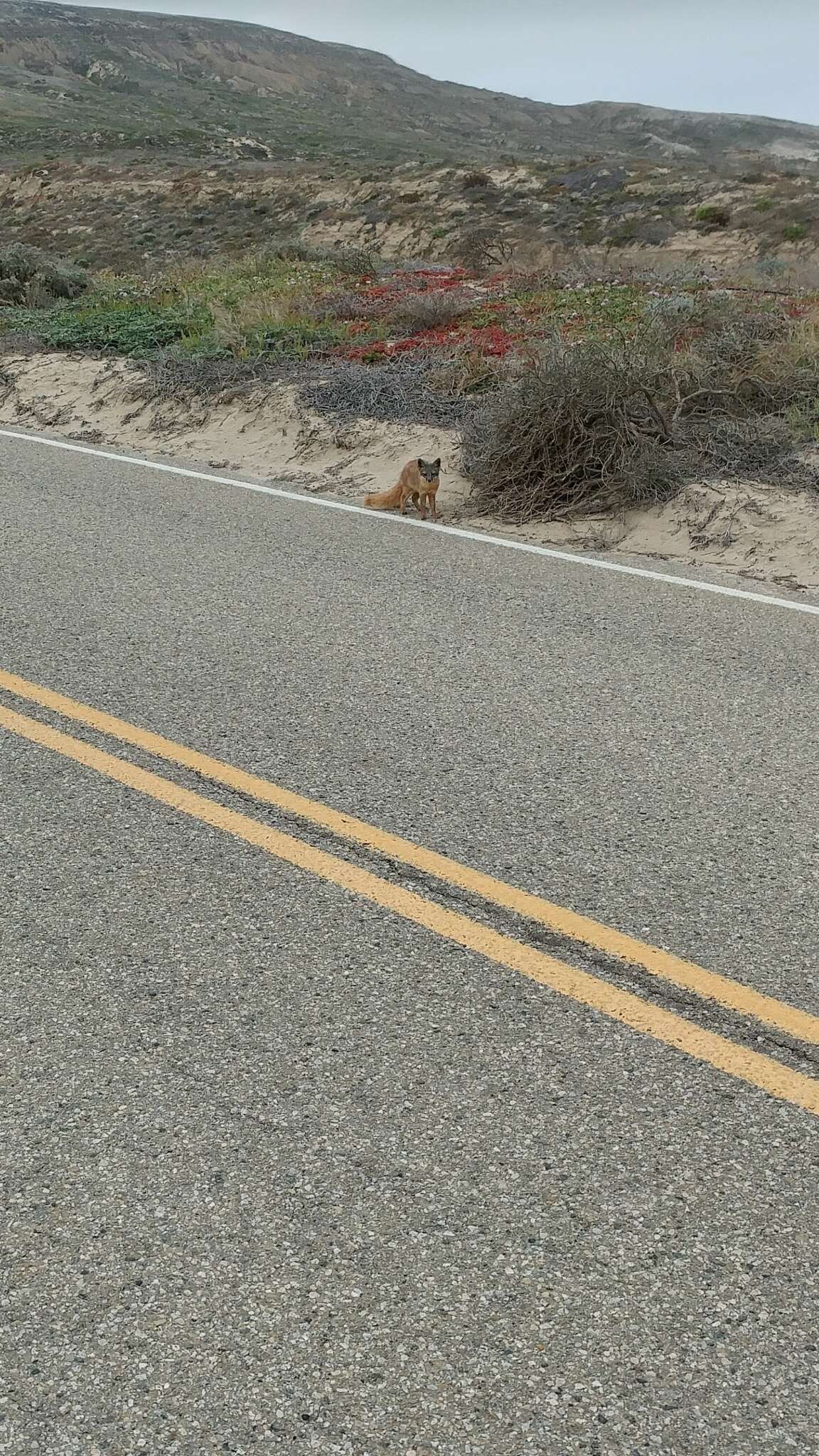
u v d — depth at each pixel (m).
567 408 8.27
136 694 5.19
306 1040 3.04
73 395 12.10
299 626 6.03
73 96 121.25
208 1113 2.80
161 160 56.19
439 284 16.28
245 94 161.88
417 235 34.53
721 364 9.55
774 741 4.70
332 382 10.88
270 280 16.67
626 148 151.75
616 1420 2.09
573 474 8.31
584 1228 2.48
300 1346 2.24
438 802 4.23
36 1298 2.35
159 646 5.75
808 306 12.21
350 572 6.95
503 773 4.45
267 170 46.88
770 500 7.70
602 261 23.42
